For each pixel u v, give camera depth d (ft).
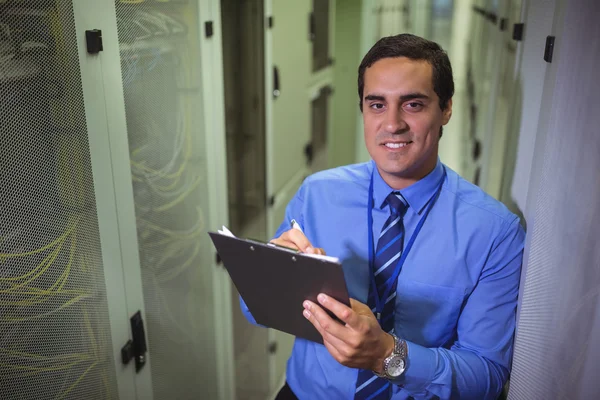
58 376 3.59
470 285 3.98
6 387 3.21
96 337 3.93
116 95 3.92
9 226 3.06
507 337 4.00
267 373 8.43
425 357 3.70
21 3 2.99
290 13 8.70
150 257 4.68
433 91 3.61
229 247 3.35
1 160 2.95
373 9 13.32
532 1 4.36
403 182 4.05
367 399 4.04
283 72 8.63
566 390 2.80
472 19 12.02
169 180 4.93
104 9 3.69
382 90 3.59
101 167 3.80
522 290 3.76
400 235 4.05
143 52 4.30
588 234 2.58
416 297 4.01
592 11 2.66
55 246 3.43
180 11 4.88
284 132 9.00
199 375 5.99
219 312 6.43
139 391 4.64
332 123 14.44
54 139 3.32
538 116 3.86
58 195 3.40
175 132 4.97
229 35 7.63
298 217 4.64
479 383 3.83
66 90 3.38
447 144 11.59
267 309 3.84
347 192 4.39
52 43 3.22
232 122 8.12
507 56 5.67
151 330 4.78
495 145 6.18
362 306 3.57
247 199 8.54
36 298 3.33
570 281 2.78
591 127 2.60
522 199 4.30
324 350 4.30
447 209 4.05
